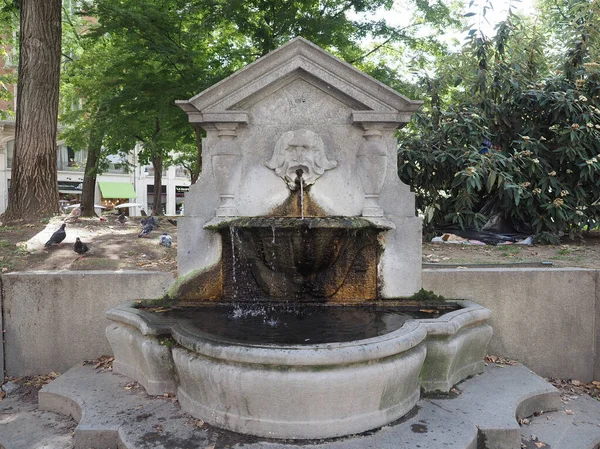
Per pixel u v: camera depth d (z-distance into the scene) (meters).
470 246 6.78
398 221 4.97
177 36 13.72
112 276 4.82
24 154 9.02
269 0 13.07
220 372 3.28
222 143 5.02
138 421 3.50
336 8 14.48
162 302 4.84
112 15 12.48
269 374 3.17
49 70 9.22
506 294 4.80
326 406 3.22
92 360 4.80
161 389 3.96
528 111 7.63
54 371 4.83
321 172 5.10
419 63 13.84
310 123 5.12
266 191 5.14
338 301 4.95
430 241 7.34
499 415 3.56
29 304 4.78
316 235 4.65
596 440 3.61
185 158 27.81
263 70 4.93
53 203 9.24
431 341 3.90
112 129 15.75
